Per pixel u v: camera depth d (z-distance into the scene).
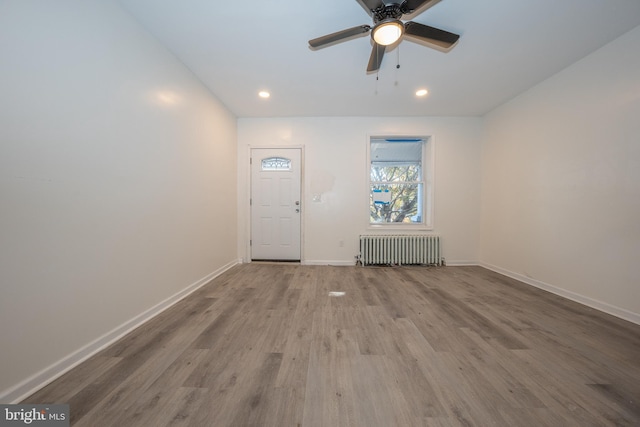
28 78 1.15
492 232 3.52
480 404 1.12
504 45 2.11
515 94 3.04
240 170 3.84
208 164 2.90
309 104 3.34
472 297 2.45
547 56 2.26
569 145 2.41
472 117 3.76
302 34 1.99
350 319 1.97
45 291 1.22
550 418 1.05
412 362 1.42
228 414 1.06
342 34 1.63
